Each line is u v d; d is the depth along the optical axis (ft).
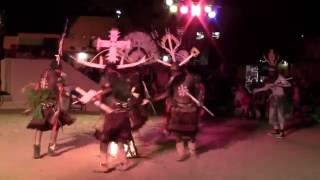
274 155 33.96
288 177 27.58
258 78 103.09
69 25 109.91
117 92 27.50
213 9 71.51
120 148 28.12
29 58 72.54
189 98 30.68
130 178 26.45
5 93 68.28
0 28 99.96
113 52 32.27
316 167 30.30
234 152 34.71
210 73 76.28
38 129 30.30
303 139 41.96
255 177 27.37
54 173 27.27
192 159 31.73
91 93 27.53
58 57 32.22
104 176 26.78
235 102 61.31
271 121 43.50
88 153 32.96
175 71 30.83
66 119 32.04
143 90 31.30
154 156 32.45
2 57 93.81
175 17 76.23
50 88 30.86
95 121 50.52
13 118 52.70
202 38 84.64
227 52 103.04
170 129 30.96
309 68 101.81
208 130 46.55
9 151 33.30
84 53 77.00
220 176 27.35
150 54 38.22
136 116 30.50
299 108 58.95
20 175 26.66
